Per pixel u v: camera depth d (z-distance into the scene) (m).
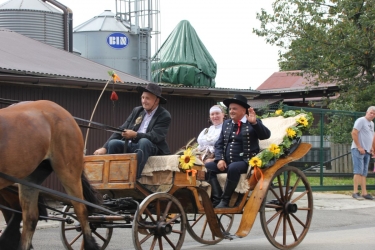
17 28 17.30
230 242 9.11
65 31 18.00
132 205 7.36
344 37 22.28
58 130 6.70
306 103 28.58
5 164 6.12
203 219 11.26
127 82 13.32
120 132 7.76
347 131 15.30
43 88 12.34
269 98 29.06
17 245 7.06
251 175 8.09
